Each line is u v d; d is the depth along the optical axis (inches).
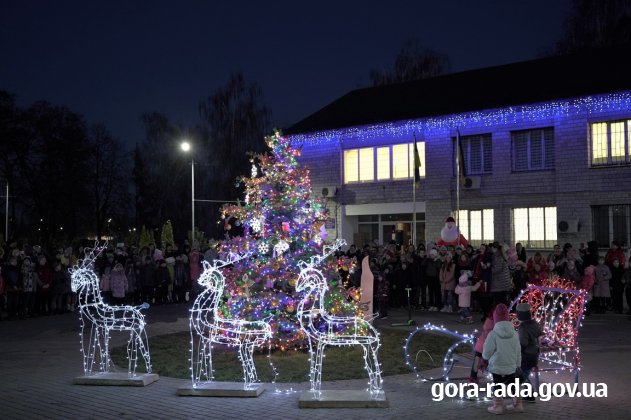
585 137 1021.2
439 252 860.0
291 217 546.6
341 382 404.2
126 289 891.4
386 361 474.3
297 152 564.7
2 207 2388.0
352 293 552.1
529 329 354.9
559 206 1044.5
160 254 995.3
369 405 338.6
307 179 561.0
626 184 987.9
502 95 1135.0
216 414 325.7
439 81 1327.5
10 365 461.1
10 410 333.7
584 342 550.0
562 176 1042.1
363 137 1266.0
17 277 757.3
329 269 541.3
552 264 765.3
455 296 820.0
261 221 542.0
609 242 1003.9
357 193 1277.1
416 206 1201.4
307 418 317.7
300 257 532.1
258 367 455.2
